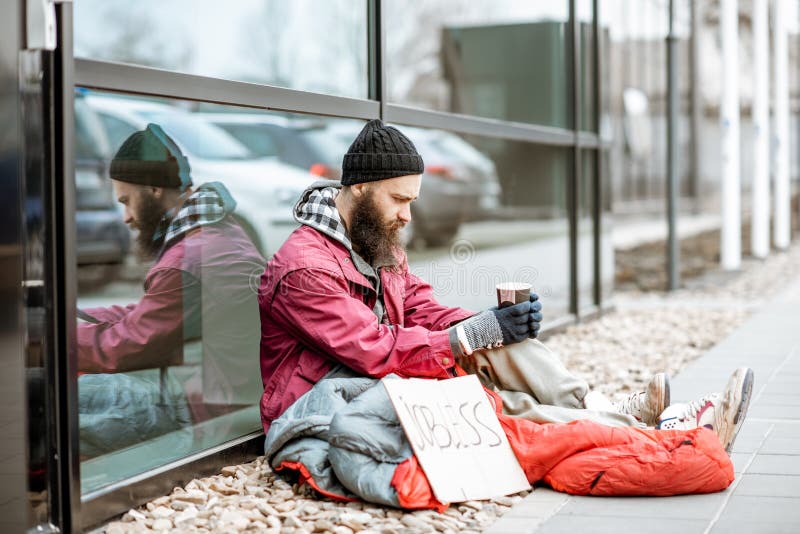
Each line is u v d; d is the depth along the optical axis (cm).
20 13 244
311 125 544
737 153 1098
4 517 244
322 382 318
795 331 661
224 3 399
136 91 295
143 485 302
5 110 240
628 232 1534
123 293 310
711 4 1956
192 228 346
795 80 2050
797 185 2039
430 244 850
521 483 305
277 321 334
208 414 348
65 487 272
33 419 267
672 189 929
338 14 450
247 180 388
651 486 297
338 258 331
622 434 304
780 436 375
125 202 313
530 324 333
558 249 698
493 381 342
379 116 434
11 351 243
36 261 264
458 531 272
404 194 333
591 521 278
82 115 294
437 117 495
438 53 1051
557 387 335
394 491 286
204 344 348
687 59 1922
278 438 306
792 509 286
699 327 691
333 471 300
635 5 1452
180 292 337
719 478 301
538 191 727
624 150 1556
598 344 623
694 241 1459
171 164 337
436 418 302
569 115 703
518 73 798
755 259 1255
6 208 240
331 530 271
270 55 434
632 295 909
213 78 326
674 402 443
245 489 316
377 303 344
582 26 717
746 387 311
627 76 1530
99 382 295
